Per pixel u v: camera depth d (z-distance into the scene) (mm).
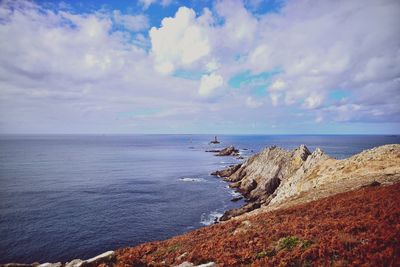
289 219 17781
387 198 17219
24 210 56562
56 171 108562
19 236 44156
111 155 185750
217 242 15805
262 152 90312
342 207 17891
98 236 45156
